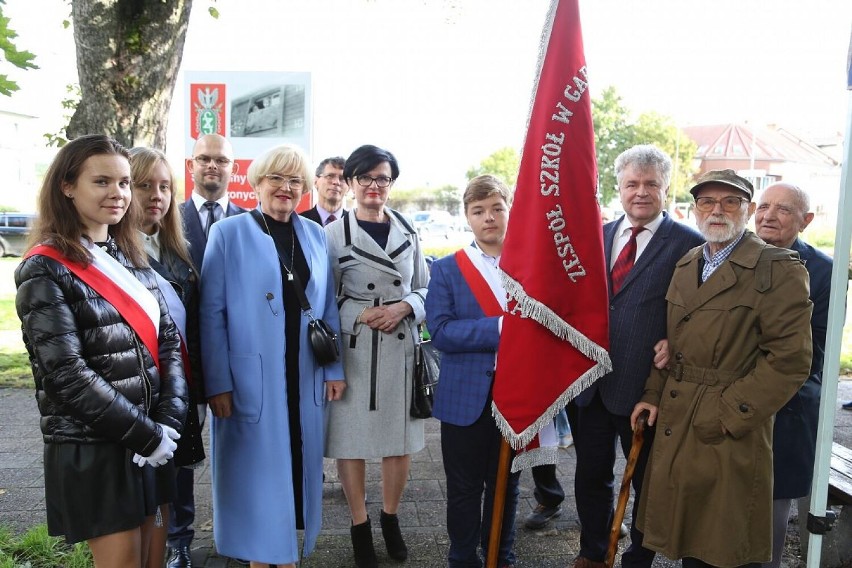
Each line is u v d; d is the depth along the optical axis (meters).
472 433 2.74
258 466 2.63
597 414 2.84
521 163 2.50
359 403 3.03
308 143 6.19
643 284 2.74
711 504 2.33
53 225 2.01
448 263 2.88
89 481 1.98
